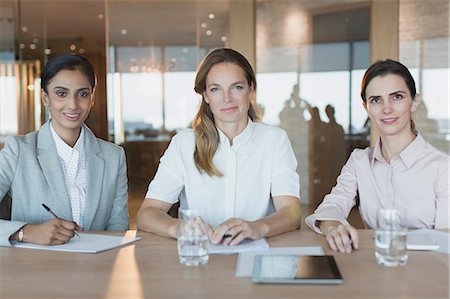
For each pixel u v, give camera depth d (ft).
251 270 4.10
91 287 3.77
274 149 6.18
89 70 6.21
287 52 18.52
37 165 6.19
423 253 4.61
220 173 6.02
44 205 5.74
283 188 6.03
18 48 24.38
